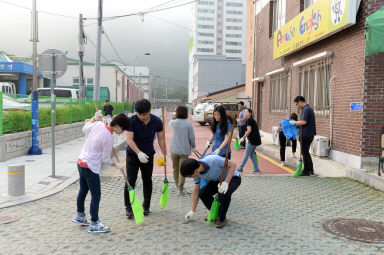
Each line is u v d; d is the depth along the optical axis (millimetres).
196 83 85500
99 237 3959
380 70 7598
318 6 9430
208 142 6191
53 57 6988
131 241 3848
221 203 4316
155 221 4555
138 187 6508
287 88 13125
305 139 7656
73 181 6750
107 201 5488
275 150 11250
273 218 4719
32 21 12039
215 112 5801
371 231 4223
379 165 6887
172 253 3527
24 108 10297
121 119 4074
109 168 8453
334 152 9039
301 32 10758
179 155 5902
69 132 14602
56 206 5168
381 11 6578
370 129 7664
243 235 4062
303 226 4398
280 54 13078
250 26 22953
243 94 37438
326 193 6156
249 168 8727
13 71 29609
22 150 9891
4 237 3938
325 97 9773
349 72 8328
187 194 6035
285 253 3557
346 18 7820
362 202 5578
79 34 21250
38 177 6980
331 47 9352
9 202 5250
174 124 5879
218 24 136625
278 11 14734
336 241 3898
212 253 3535
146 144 4738
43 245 3717
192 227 4328
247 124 7680
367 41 6578
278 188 6508
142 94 91812
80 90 21594
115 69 44469
